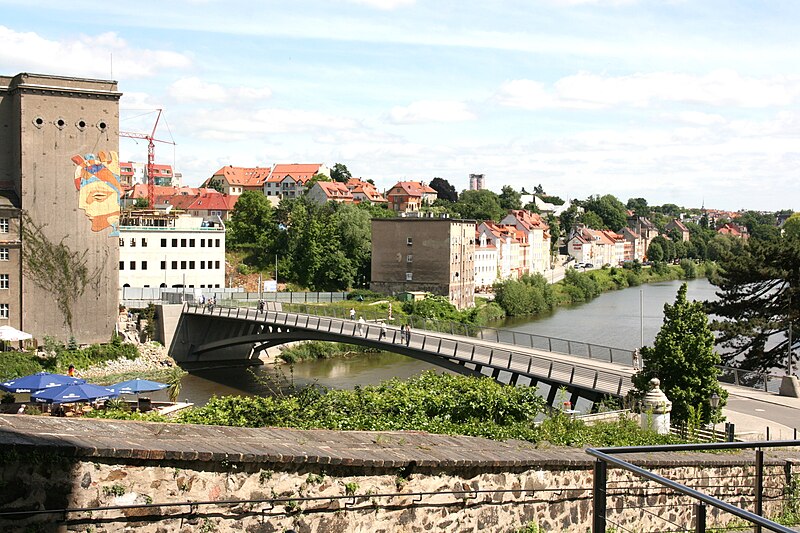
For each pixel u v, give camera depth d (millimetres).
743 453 19188
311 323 66688
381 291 120938
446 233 116938
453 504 12742
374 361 82750
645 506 15273
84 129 75000
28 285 73375
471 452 13734
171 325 80812
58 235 74500
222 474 10172
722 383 45312
